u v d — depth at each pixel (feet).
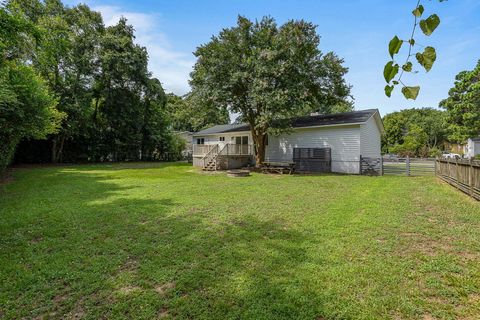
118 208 20.27
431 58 4.35
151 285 9.49
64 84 64.23
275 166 50.16
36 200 23.04
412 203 20.92
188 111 55.26
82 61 64.90
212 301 8.49
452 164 28.73
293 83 44.24
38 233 14.73
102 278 9.94
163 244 13.15
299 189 29.04
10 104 27.20
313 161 53.42
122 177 40.78
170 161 91.71
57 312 8.10
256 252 12.04
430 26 4.36
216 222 16.71
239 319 7.65
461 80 78.28
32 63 39.73
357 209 19.36
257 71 43.50
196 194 26.22
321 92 52.75
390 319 7.54
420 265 10.55
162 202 22.47
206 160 57.47
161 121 92.02
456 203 20.47
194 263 11.07
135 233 14.74
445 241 13.02
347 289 8.95
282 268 10.48
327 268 10.41
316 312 7.87
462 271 10.03
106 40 68.39
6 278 9.94
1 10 20.30
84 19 66.33
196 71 51.13
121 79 73.05
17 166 59.36
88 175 43.16
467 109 76.64
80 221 16.93
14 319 7.82
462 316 7.63
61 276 10.11
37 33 23.25
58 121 49.55
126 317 7.82
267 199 23.62
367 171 45.37
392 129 133.28
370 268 10.34
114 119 75.66
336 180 36.58
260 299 8.52
